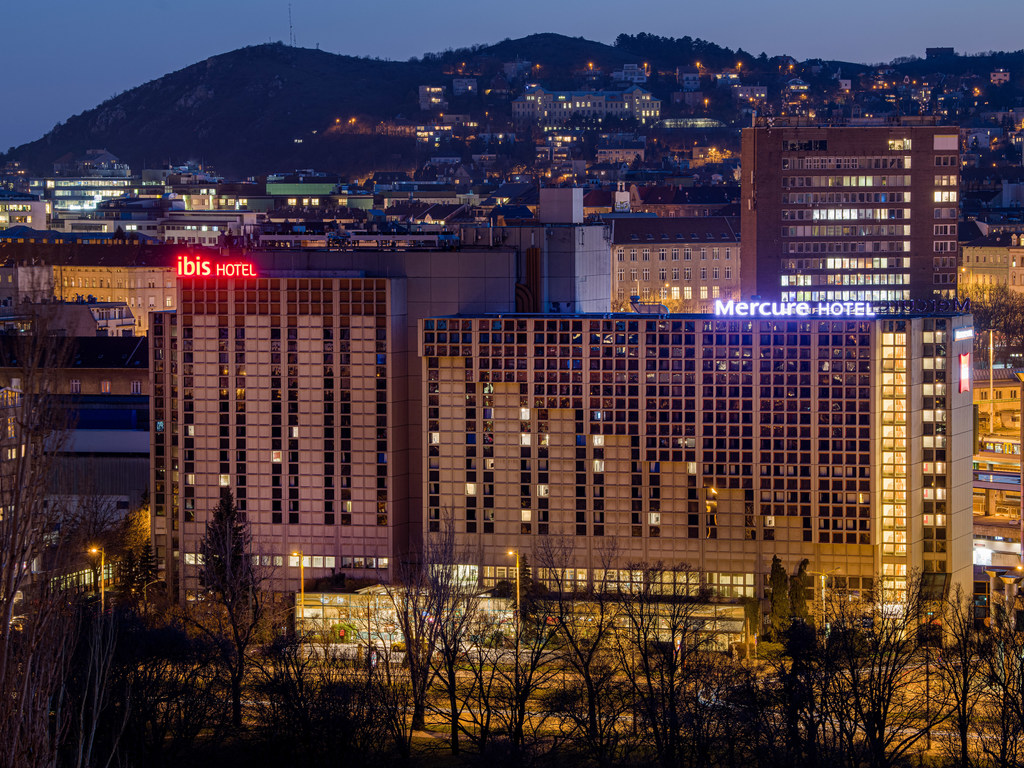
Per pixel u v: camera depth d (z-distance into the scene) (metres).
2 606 132.00
